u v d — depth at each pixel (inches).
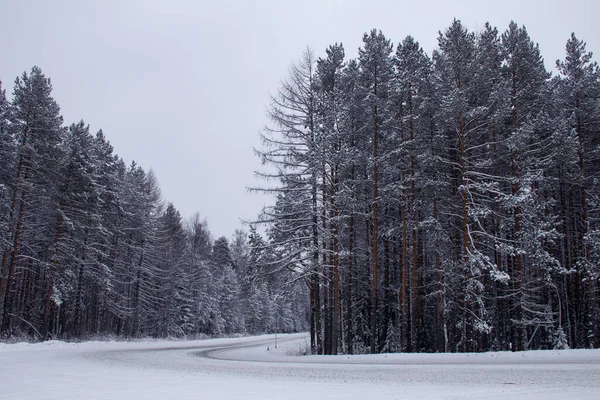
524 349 920.3
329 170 971.9
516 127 976.3
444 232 928.9
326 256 991.6
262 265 967.0
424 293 1096.8
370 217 1045.8
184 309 2373.3
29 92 1243.2
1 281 1146.0
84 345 1228.5
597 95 1067.3
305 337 2475.4
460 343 952.9
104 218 1581.0
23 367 605.6
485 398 326.3
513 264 1000.2
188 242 2613.2
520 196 844.6
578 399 314.8
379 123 996.6
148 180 2174.0
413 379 475.5
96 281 1547.7
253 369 628.4
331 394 357.1
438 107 943.7
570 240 1165.7
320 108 988.6
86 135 1617.9
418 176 957.8
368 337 1195.9
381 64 995.9
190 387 408.2
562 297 1203.9
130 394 359.3
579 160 1047.6
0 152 1198.3
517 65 1016.9
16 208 1232.8
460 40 965.2
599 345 954.1
